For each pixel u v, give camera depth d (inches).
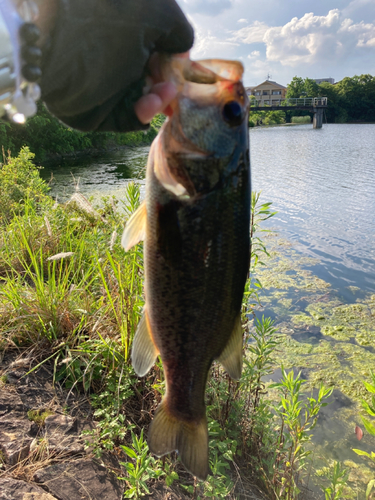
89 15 8.4
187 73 11.3
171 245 12.2
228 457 20.3
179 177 11.7
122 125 10.2
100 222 43.1
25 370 23.9
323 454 26.2
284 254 64.4
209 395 24.1
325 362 36.1
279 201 102.3
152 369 24.7
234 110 11.6
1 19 6.7
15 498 15.9
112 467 19.1
